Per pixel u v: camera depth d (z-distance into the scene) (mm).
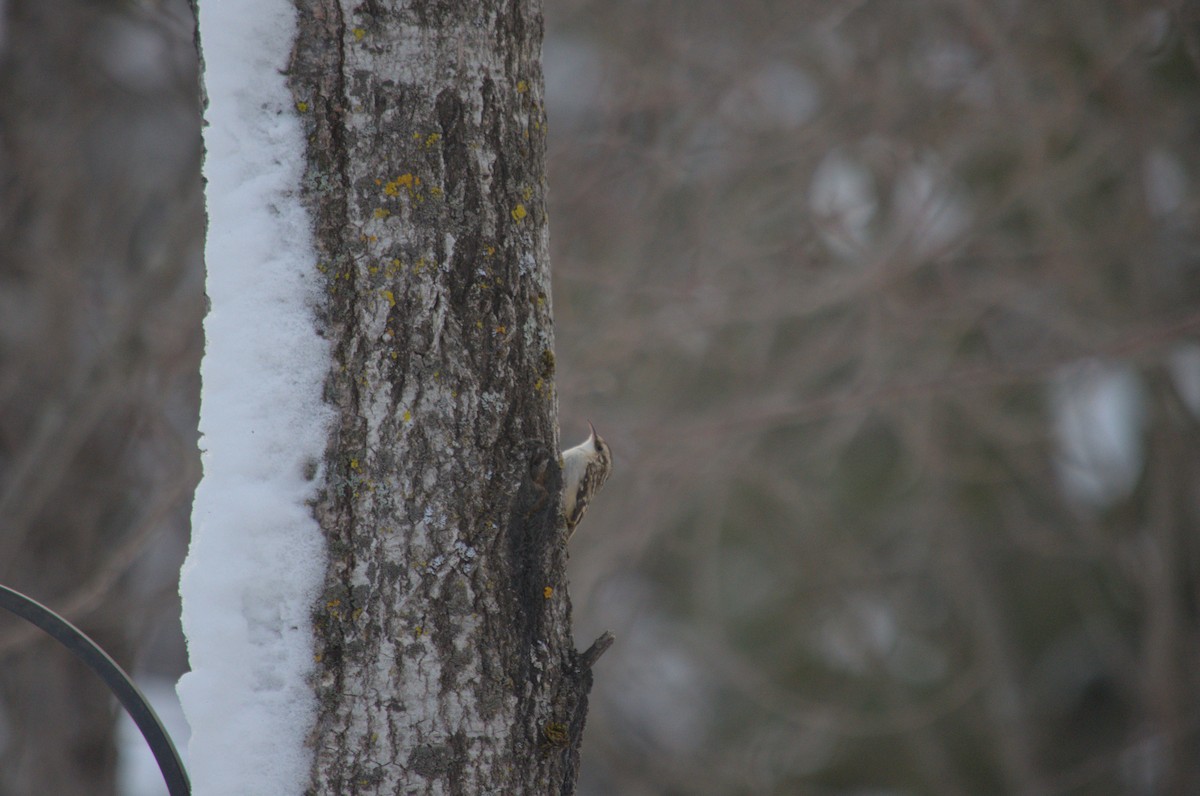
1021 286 13422
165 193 12445
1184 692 18812
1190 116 15734
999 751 21016
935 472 16281
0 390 11039
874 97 12531
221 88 3502
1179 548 19078
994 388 15742
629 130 12898
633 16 12797
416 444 3527
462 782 3479
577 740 3729
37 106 11938
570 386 11555
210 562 3400
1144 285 15766
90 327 10422
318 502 3441
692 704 21172
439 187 3596
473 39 3658
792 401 13398
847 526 19562
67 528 11141
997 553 21562
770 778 20453
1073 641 21828
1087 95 13359
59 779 11617
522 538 3658
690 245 12984
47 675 11766
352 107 3527
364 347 3504
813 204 12945
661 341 12789
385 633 3451
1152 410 18266
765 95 13398
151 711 3816
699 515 19281
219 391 3463
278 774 3348
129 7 11711
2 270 11555
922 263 11758
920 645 21453
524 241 3754
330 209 3510
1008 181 14133
